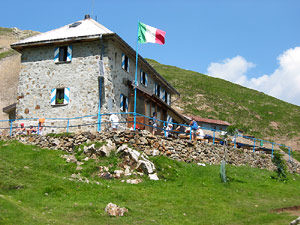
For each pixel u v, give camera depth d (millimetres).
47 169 16500
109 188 14273
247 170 22359
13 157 17812
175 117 32562
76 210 11469
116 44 23969
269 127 65875
